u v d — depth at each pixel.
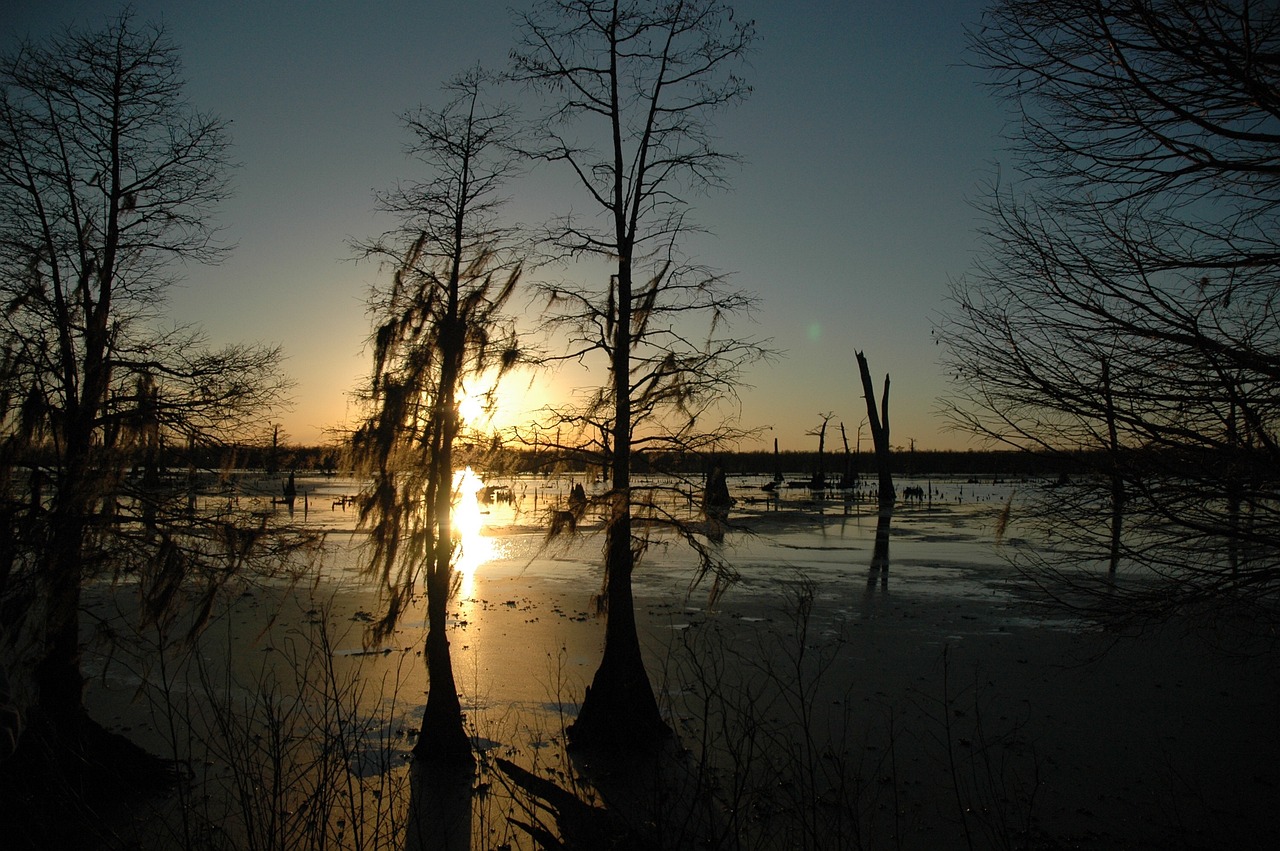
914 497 65.56
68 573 8.86
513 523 43.78
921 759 9.89
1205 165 4.93
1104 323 5.18
